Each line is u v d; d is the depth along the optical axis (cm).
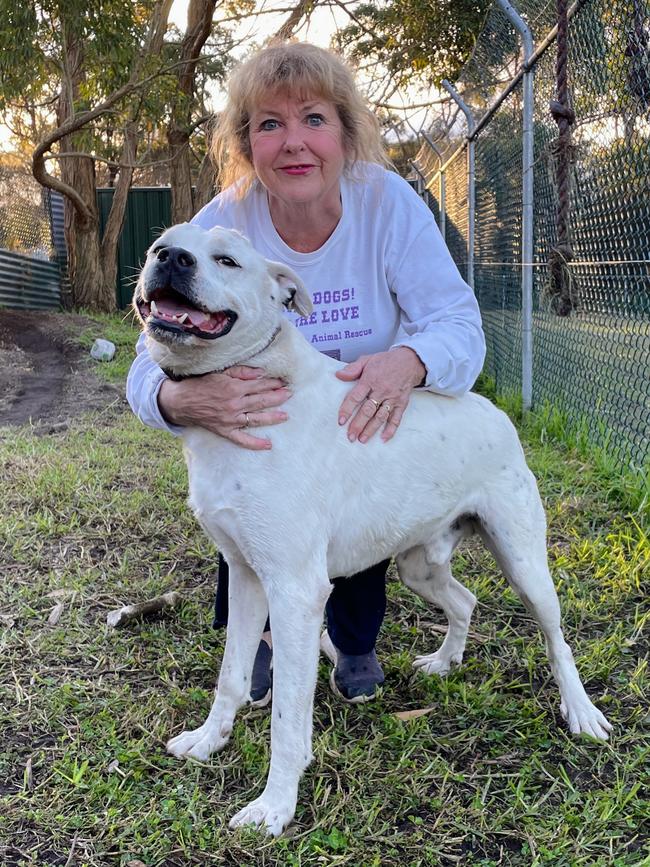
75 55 1414
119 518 453
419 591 303
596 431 563
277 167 257
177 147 1570
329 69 250
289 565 233
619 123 478
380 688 296
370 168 276
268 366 236
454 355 264
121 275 1741
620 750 260
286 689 230
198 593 373
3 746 261
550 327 675
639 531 401
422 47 1817
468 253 930
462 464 265
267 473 233
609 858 214
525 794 241
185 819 228
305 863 216
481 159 912
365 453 250
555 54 573
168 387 241
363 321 289
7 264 1362
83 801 236
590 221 548
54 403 822
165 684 299
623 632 328
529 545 273
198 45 1503
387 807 237
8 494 484
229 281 229
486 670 310
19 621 341
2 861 214
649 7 423
